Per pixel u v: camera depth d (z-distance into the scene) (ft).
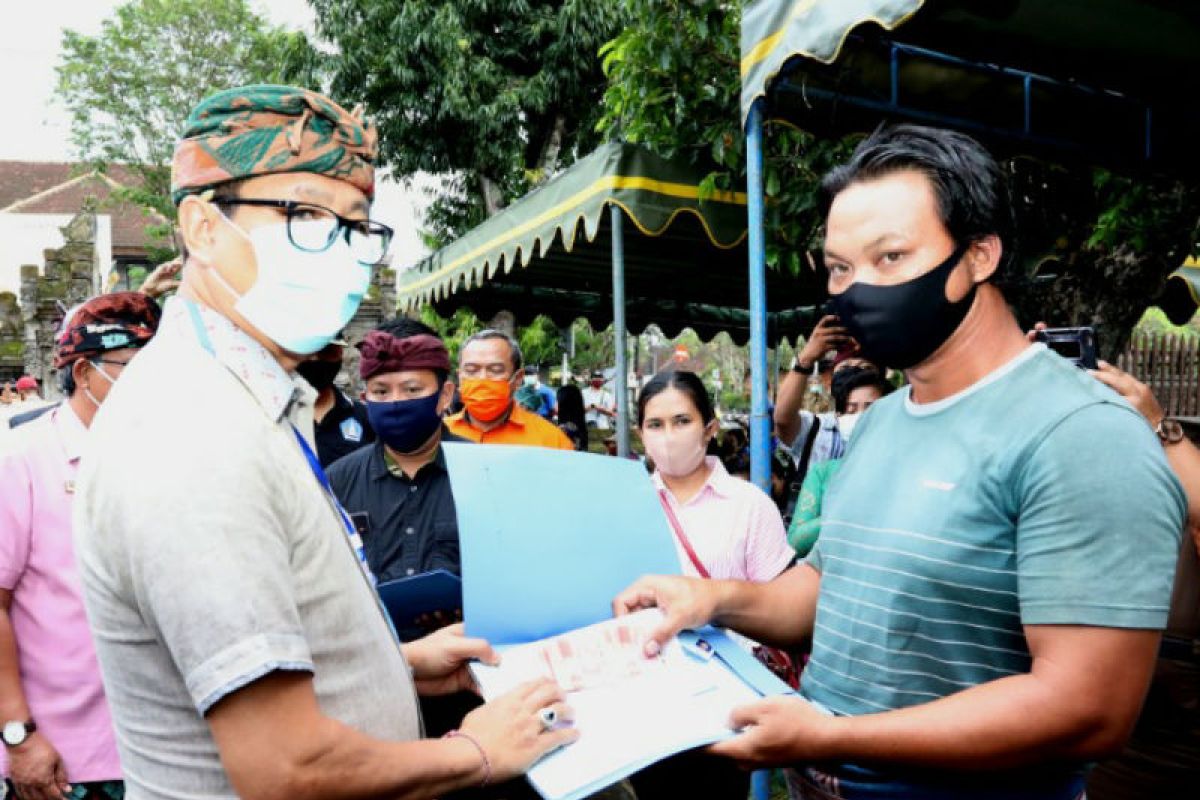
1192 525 5.62
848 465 4.77
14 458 6.88
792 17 8.07
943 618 3.86
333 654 3.39
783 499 12.57
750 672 4.25
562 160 43.75
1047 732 3.36
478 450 4.87
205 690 2.80
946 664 3.89
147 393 3.16
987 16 8.96
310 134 3.67
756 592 4.95
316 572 3.34
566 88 40.16
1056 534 3.43
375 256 4.06
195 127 3.60
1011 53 9.83
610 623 4.42
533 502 4.78
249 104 3.59
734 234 12.44
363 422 11.81
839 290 4.30
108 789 6.96
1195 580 6.32
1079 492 3.39
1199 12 8.90
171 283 9.12
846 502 4.55
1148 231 12.56
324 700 3.33
